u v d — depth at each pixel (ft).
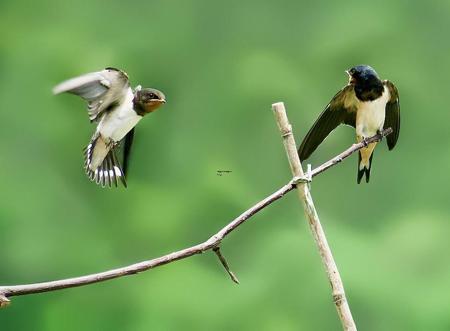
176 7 63.82
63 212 55.21
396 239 52.11
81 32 61.98
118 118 20.38
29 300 50.60
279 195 19.22
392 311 47.93
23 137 57.06
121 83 20.21
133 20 63.31
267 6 64.59
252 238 53.42
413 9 65.26
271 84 60.03
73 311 50.78
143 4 63.36
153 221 54.75
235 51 63.41
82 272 53.62
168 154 58.03
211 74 62.18
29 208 54.80
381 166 57.88
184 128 59.52
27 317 50.42
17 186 55.57
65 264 53.67
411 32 64.44
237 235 53.42
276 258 50.47
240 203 55.42
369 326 47.98
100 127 20.42
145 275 51.57
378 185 57.00
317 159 53.16
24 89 58.49
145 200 55.62
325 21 64.49
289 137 19.60
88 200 55.72
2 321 50.08
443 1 65.10
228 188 55.62
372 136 25.63
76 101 57.36
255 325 48.73
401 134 60.54
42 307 50.85
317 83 62.03
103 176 20.58
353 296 48.32
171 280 51.19
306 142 25.14
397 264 50.37
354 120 25.80
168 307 49.98
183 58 62.75
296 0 64.59
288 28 64.08
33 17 62.59
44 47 60.13
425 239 51.67
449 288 48.91
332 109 25.48
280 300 49.16
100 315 50.47
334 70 62.59
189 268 51.85
